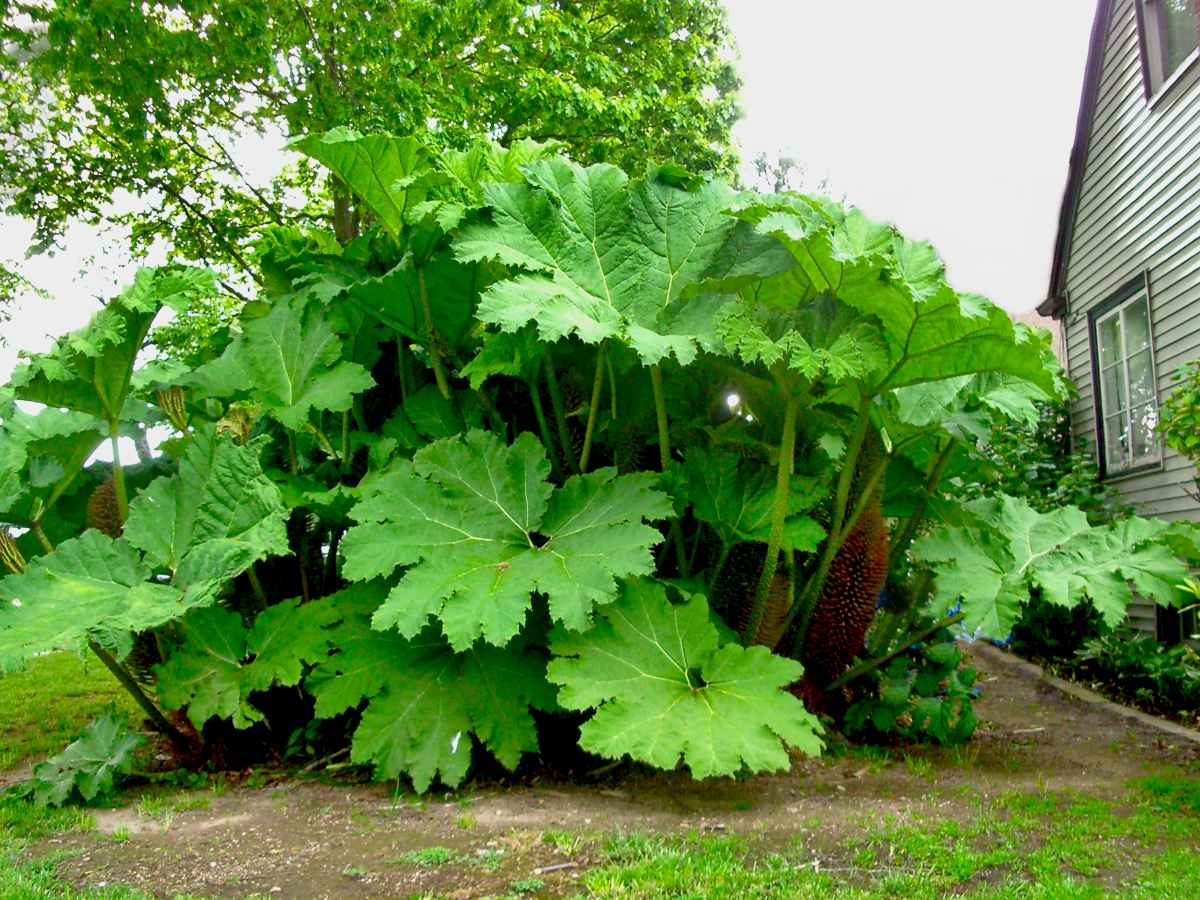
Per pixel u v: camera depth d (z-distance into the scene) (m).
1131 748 4.67
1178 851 2.93
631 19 13.81
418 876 2.71
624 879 2.62
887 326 3.90
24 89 11.98
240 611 4.84
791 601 4.45
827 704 4.76
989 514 4.64
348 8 9.95
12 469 4.43
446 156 4.50
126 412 5.14
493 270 4.49
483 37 11.57
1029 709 5.81
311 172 14.34
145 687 5.10
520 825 3.21
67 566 3.87
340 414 5.24
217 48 10.43
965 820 3.29
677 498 4.21
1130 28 8.12
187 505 4.09
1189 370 5.74
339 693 3.84
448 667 3.89
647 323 4.18
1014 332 3.60
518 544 3.86
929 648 4.89
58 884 2.66
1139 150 7.99
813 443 4.70
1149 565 3.97
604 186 4.33
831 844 2.99
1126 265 8.26
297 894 2.59
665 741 3.30
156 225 14.19
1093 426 9.03
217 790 3.83
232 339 5.39
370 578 3.69
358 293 4.62
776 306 4.37
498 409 5.04
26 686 6.69
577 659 3.75
